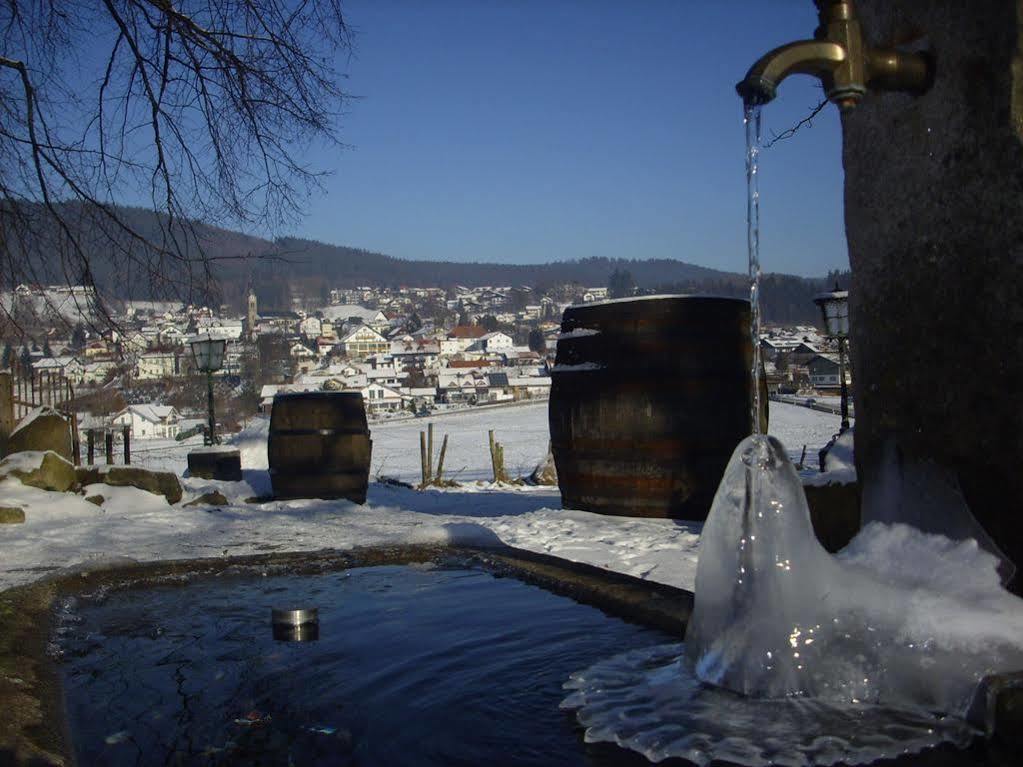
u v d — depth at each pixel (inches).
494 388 5078.7
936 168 101.6
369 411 4052.7
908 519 105.8
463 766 75.7
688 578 142.4
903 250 108.0
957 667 79.2
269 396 2316.7
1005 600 87.4
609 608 128.8
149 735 85.3
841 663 85.5
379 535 203.8
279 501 337.1
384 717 88.7
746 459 96.2
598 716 85.0
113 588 155.1
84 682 102.7
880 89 100.8
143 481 330.6
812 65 89.7
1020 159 90.4
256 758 79.1
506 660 106.3
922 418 105.4
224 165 328.5
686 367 214.7
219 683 101.7
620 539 186.5
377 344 7017.7
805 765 71.8
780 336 3991.1
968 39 95.0
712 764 72.9
